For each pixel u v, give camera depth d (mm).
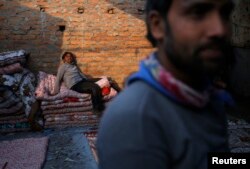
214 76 768
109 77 6676
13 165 3971
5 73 5281
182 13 684
